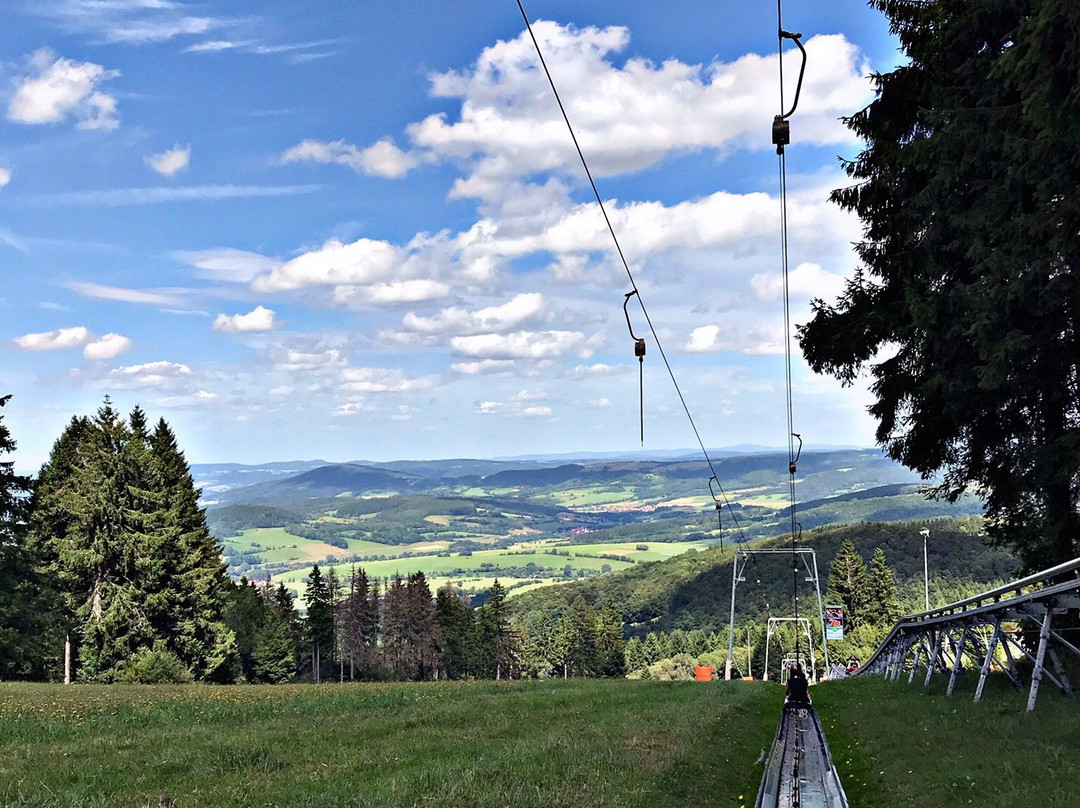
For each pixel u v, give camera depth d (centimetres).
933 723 1786
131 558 6394
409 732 1881
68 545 6231
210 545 7950
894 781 1408
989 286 1988
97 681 6134
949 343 2209
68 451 7475
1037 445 2192
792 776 1592
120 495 6506
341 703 2620
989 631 2366
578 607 16450
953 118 2088
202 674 6762
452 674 12619
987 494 2659
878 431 2747
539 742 1642
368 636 12750
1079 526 2233
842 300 2752
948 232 2200
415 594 12381
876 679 3644
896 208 2527
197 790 1188
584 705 2530
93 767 1384
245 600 9369
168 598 6488
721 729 1955
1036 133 1870
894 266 2469
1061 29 1702
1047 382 2114
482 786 1185
